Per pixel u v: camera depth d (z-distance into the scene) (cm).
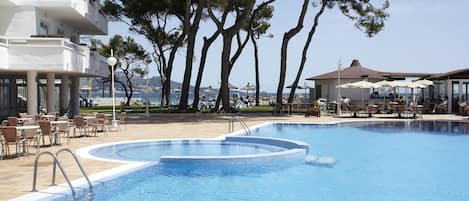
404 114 3003
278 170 1089
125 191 867
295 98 4562
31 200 682
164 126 2058
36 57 1855
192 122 2303
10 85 2584
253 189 894
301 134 1912
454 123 2414
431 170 1100
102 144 1349
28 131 1111
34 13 2097
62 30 2616
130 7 3866
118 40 5144
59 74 2484
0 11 2077
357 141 1681
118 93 9888
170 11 3831
